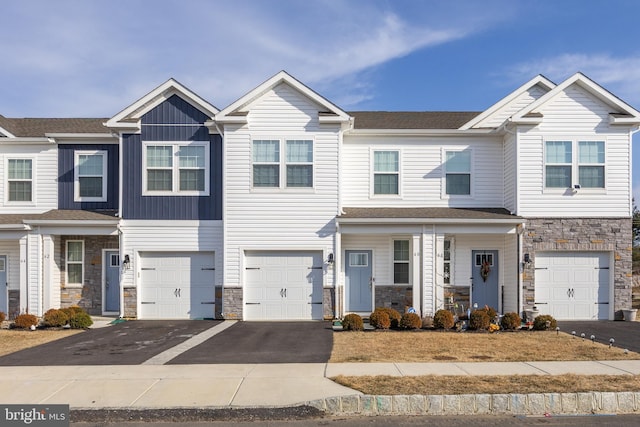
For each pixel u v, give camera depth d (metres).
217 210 18.27
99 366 10.66
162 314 18.25
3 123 19.97
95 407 8.23
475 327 15.27
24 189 19.33
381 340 13.66
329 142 17.83
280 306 17.81
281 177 17.73
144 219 18.19
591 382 9.14
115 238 19.11
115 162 19.22
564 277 17.75
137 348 12.72
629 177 17.66
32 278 17.83
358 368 10.32
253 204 17.73
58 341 13.84
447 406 8.33
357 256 18.91
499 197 18.95
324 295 17.61
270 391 8.83
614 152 17.69
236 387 9.06
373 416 8.19
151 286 18.28
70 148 19.28
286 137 17.80
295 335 14.57
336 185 17.80
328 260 17.59
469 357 11.41
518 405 8.36
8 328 16.19
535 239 17.55
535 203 17.64
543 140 17.70
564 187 17.64
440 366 10.49
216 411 8.12
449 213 17.94
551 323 15.52
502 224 17.50
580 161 17.69
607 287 17.75
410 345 12.91
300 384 9.17
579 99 17.75
